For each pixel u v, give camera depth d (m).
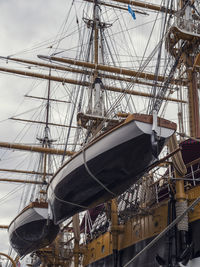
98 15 34.16
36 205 23.44
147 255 19.00
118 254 22.30
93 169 15.52
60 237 32.69
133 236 21.11
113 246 22.45
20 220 25.36
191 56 24.80
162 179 19.47
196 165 18.84
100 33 34.25
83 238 31.31
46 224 23.48
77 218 28.25
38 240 26.22
